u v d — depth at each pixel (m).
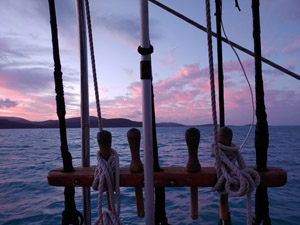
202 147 26.44
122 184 1.38
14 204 7.49
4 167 14.82
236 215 6.17
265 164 1.33
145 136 1.21
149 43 1.19
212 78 1.33
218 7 1.62
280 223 5.69
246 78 1.70
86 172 1.45
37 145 34.47
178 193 8.23
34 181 10.64
